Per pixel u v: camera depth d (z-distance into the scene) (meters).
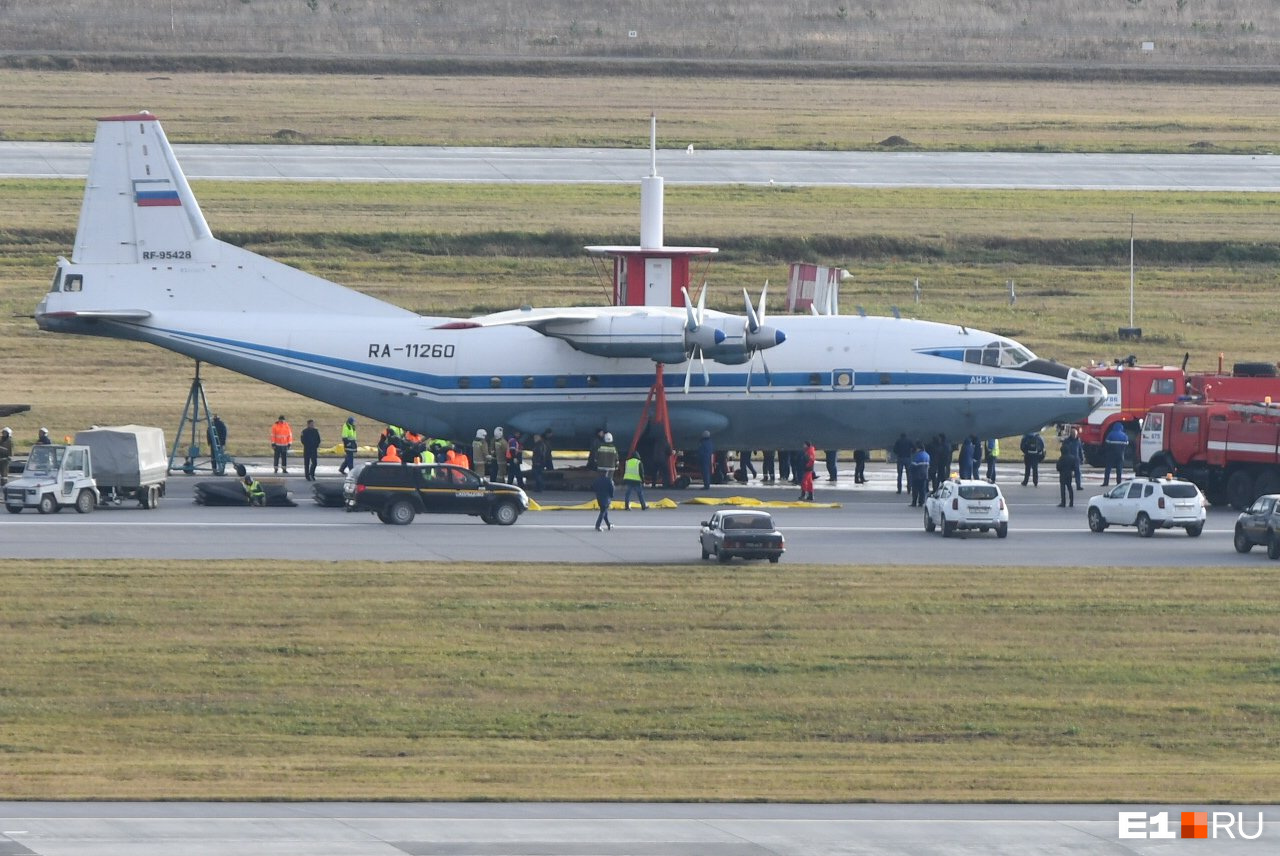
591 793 106.12
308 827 94.69
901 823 97.44
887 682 140.38
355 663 143.38
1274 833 96.56
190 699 133.12
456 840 92.19
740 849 91.06
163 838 91.62
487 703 133.50
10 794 103.56
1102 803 104.19
